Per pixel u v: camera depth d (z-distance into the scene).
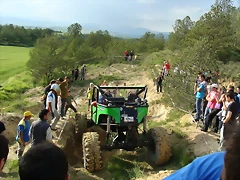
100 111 9.59
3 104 23.73
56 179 1.69
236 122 1.37
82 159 9.94
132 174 8.43
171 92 16.11
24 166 1.69
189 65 16.34
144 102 9.44
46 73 36.78
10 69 55.03
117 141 9.30
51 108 10.48
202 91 10.77
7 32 127.31
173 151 9.30
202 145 9.11
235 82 18.14
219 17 30.83
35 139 6.72
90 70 38.09
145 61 35.81
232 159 1.26
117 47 46.94
